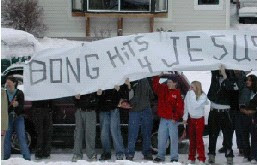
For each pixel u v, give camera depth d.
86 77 21.83
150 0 49.78
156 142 24.20
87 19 50.25
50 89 21.88
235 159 23.50
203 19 51.34
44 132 23.19
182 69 21.62
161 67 21.61
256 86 22.83
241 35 21.83
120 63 21.75
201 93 22.44
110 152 23.23
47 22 50.47
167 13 50.97
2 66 30.75
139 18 50.41
